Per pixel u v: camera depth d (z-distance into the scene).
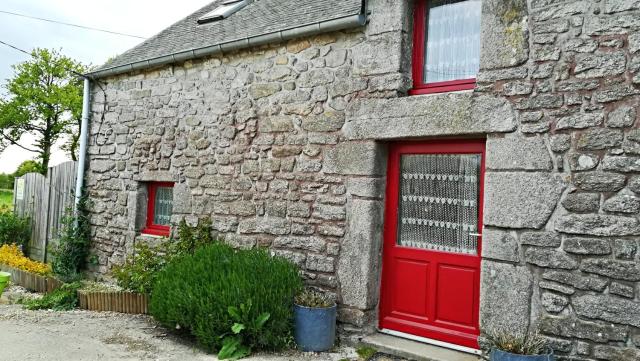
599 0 3.34
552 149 3.43
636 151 3.15
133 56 6.75
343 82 4.55
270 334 3.93
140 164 6.34
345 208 4.46
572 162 3.36
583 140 3.33
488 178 3.68
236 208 5.28
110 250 6.62
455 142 4.07
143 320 4.96
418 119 4.04
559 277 3.35
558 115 3.43
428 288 4.18
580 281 3.28
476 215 3.98
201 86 5.73
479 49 4.07
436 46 4.33
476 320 3.91
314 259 4.62
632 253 3.12
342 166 4.49
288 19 5.23
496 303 3.58
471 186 4.02
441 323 4.09
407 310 4.28
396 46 4.24
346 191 4.46
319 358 3.94
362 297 4.28
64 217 6.97
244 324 3.87
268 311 3.98
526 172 3.52
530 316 3.45
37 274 6.46
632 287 3.12
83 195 6.97
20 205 8.64
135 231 6.34
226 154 5.43
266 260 4.43
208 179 5.57
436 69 4.31
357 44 4.49
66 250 6.87
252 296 3.98
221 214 5.41
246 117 5.27
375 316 4.40
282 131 4.97
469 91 3.85
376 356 4.02
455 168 4.11
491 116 3.69
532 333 3.40
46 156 17.19
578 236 3.31
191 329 4.03
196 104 5.77
